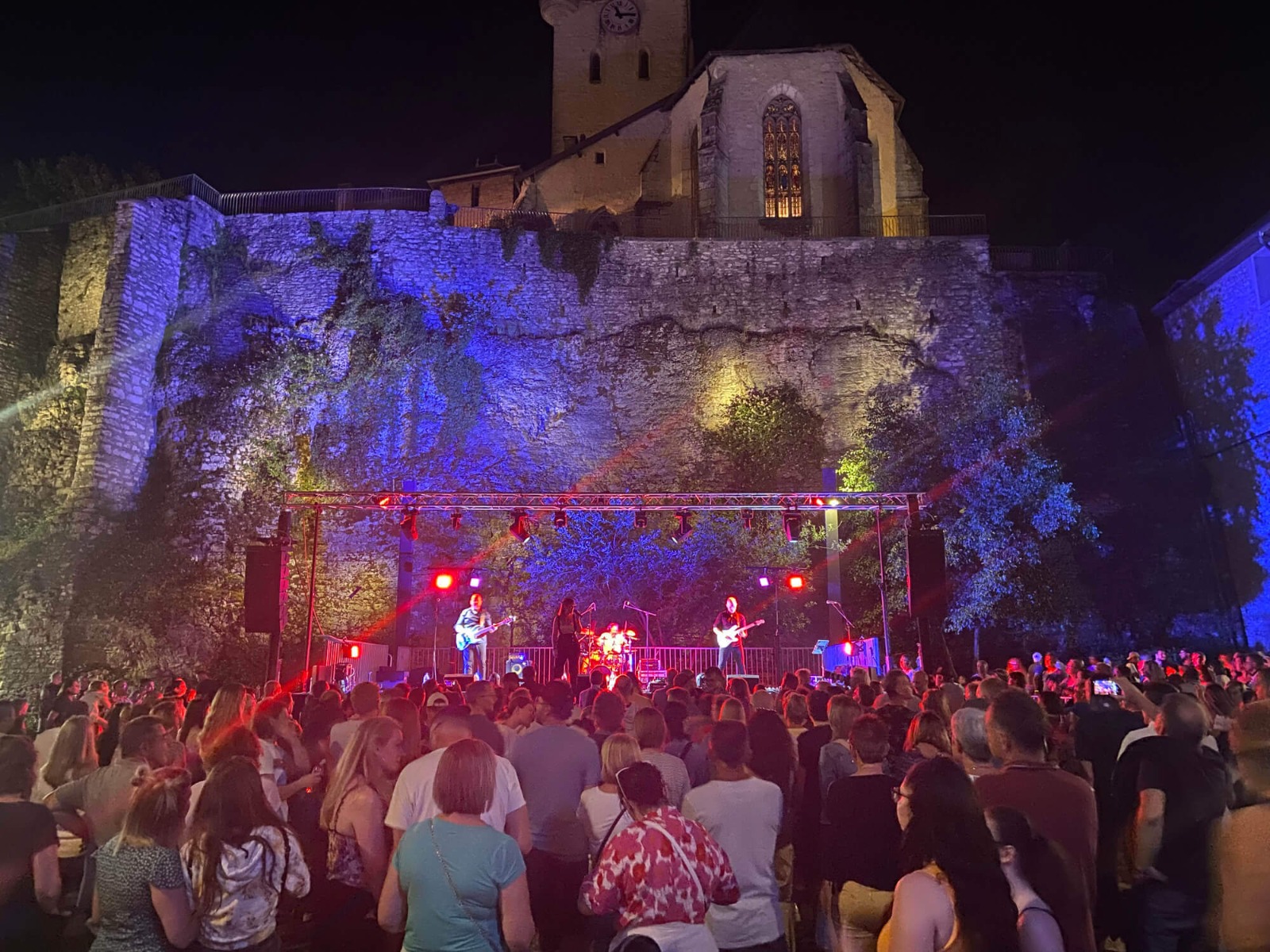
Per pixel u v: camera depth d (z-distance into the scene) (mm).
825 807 5316
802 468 31797
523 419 32625
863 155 36781
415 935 4137
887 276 34344
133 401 29250
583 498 20953
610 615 28891
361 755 5668
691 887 4234
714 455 32312
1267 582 27047
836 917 5594
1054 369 33000
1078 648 27516
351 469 30672
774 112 39125
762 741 6469
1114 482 30609
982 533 27812
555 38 52406
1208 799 5004
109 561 26641
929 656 16719
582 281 34219
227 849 4293
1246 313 27781
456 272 33719
